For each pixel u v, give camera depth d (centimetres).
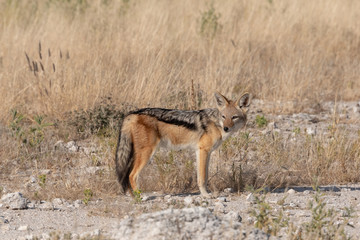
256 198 1856
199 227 1503
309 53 4438
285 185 2423
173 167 2402
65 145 2884
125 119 2202
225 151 2731
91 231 1700
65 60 3653
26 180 2402
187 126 2205
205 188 2228
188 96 3381
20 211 1962
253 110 3731
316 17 5369
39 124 2870
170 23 4850
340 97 4084
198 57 4112
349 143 2839
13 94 3384
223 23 4966
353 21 5503
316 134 3173
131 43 4122
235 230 1522
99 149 2773
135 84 3366
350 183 2495
